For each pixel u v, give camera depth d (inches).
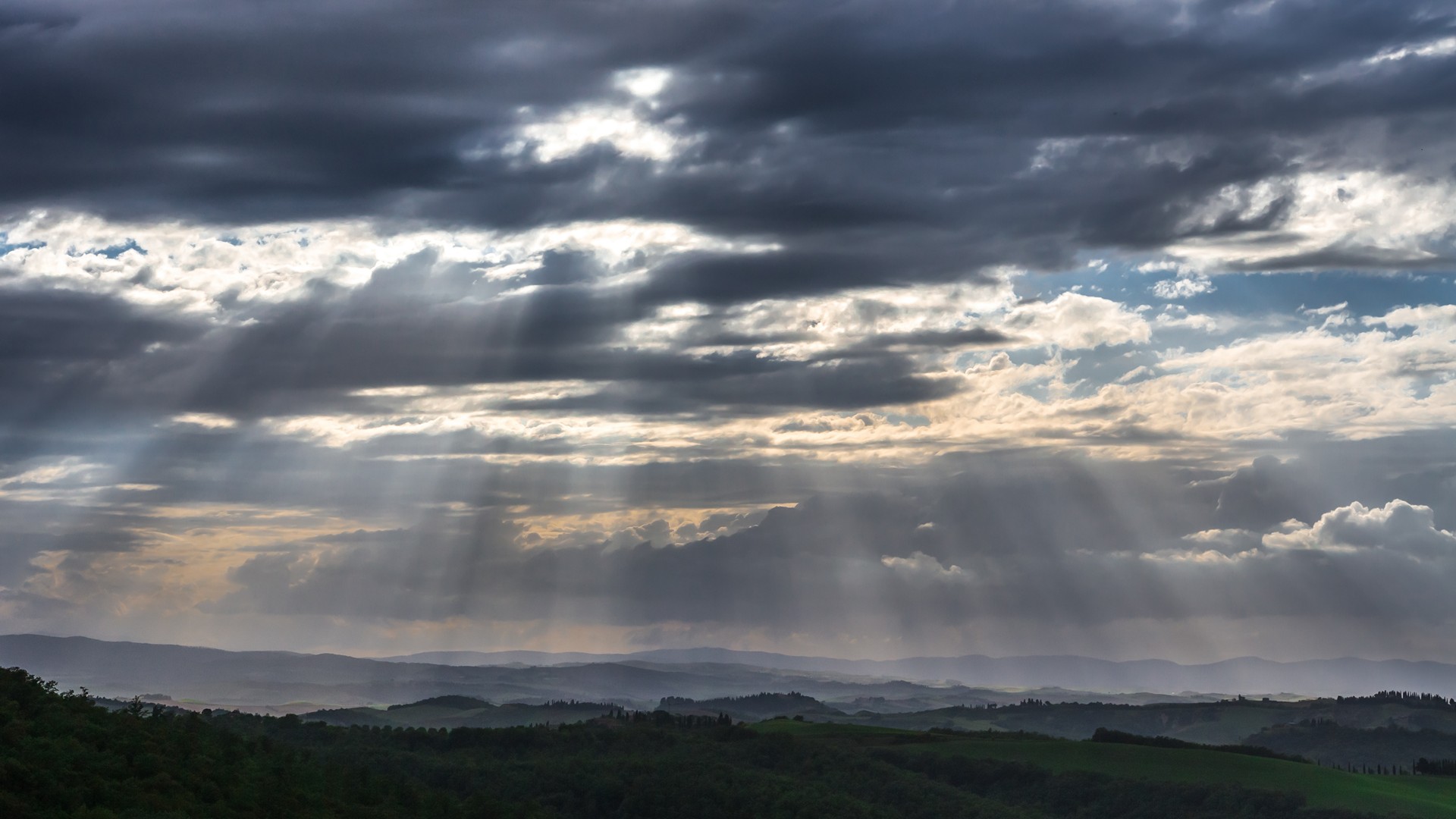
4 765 3376.0
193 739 4628.4
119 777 3752.5
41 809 3287.4
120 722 4414.4
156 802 3597.4
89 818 3275.1
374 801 5103.3
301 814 4173.2
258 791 4210.1
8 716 3956.7
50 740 3791.8
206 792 3946.9
